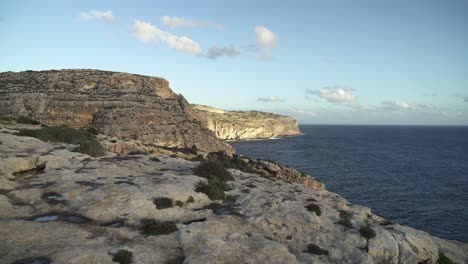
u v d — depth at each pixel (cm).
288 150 17875
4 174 2550
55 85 14225
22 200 2194
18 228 1719
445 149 19675
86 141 4312
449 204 7062
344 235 2459
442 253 2886
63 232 1745
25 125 5422
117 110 13100
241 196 2920
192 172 3591
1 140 3441
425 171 11250
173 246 1761
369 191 8188
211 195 2720
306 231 2362
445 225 5731
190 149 8850
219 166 3612
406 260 2436
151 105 14512
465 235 5278
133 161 3744
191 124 15138
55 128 4791
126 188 2477
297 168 11469
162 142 12875
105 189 2423
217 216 2320
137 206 2220
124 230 1892
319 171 10944
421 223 5828
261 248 1822
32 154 3042
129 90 15225
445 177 10188
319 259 2017
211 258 1609
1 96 12456
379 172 10919
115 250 1569
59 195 2291
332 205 3506
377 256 2322
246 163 6662
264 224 2291
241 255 1708
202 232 1945
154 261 1568
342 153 16625
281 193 3325
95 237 1753
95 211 2086
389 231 2770
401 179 9750
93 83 15062
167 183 2758
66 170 2850
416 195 7819
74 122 12644
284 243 2128
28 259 1425
